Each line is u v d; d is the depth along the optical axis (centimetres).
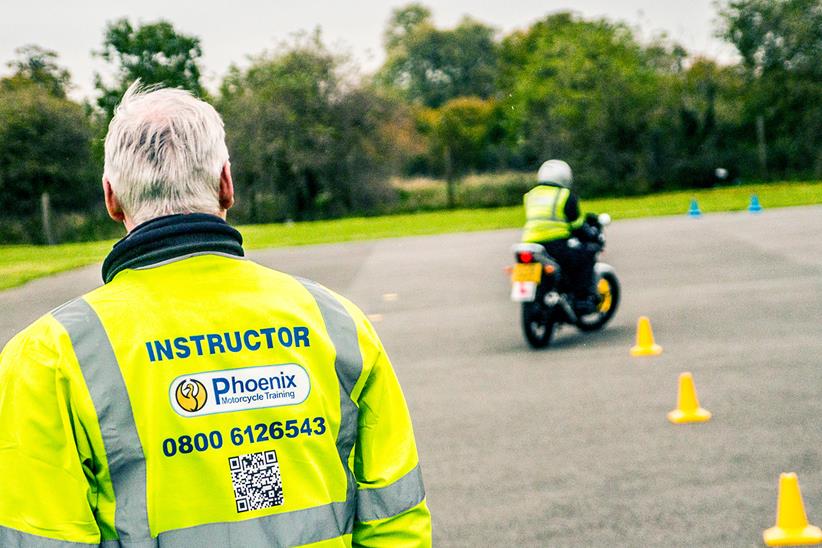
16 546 233
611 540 668
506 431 934
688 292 1653
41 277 2445
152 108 266
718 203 3472
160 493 243
